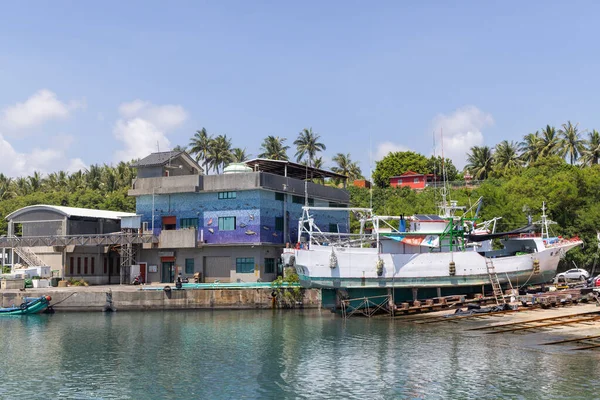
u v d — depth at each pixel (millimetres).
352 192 102375
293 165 69125
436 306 48125
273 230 64062
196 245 62438
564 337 35906
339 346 35562
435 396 24469
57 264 66188
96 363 31672
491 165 115812
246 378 28109
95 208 96438
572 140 104750
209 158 112438
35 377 28750
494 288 47094
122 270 65062
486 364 29469
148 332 41875
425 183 117250
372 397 24625
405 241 49938
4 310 52812
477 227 65938
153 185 66688
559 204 73562
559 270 74375
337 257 48938
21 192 115875
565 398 23594
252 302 55938
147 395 25562
